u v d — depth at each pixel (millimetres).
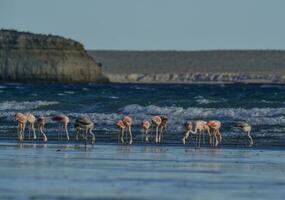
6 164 54312
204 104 109688
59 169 51812
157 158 60688
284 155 64812
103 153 64438
